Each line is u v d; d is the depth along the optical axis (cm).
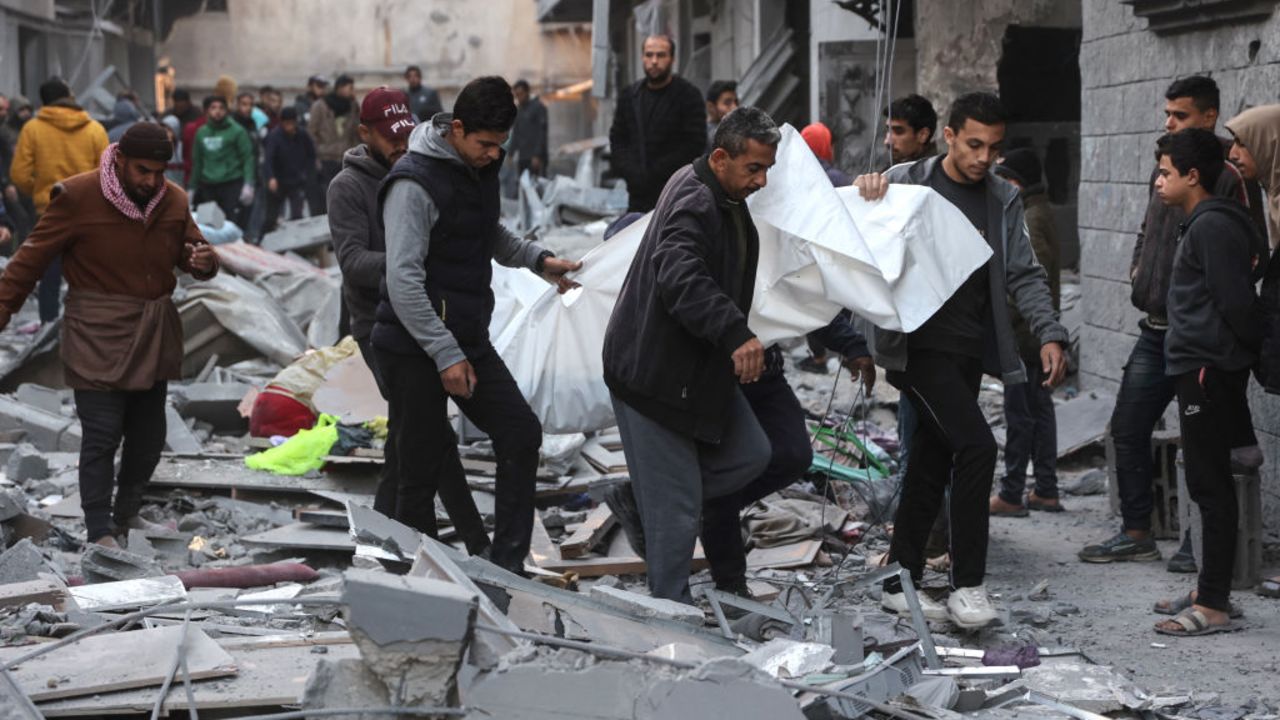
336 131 2295
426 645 341
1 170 1705
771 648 444
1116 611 612
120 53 3934
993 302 584
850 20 1653
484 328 544
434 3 4622
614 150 961
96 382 654
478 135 522
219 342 1088
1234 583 644
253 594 541
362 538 459
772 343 558
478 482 721
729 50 2373
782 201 538
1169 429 853
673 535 519
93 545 641
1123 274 1005
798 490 755
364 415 805
